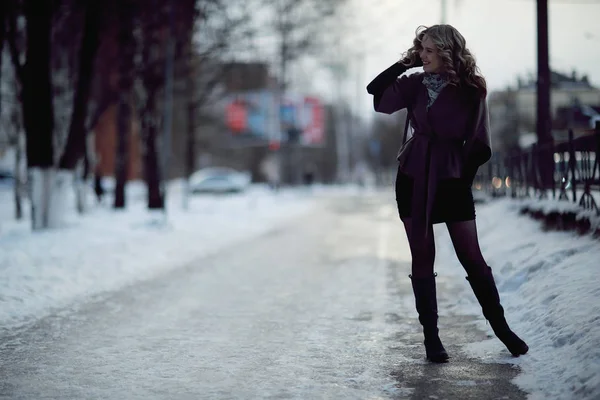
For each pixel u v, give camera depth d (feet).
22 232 43.45
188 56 68.33
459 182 13.55
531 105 79.20
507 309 18.35
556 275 18.43
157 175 70.49
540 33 43.78
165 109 56.65
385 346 15.93
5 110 64.13
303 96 183.11
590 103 64.59
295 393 12.45
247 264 32.37
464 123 13.32
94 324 19.01
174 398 12.25
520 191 38.09
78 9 51.11
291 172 198.18
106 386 13.02
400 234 47.29
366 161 287.89
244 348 16.05
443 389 12.40
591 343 12.59
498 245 28.40
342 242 42.42
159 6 58.85
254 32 66.23
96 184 87.97
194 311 20.86
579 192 24.48
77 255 32.24
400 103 13.67
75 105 45.44
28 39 43.32
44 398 12.26
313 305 21.53
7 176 118.83
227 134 188.65
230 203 98.37
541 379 12.47
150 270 30.48
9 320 19.49
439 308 20.22
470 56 13.34
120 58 59.26
